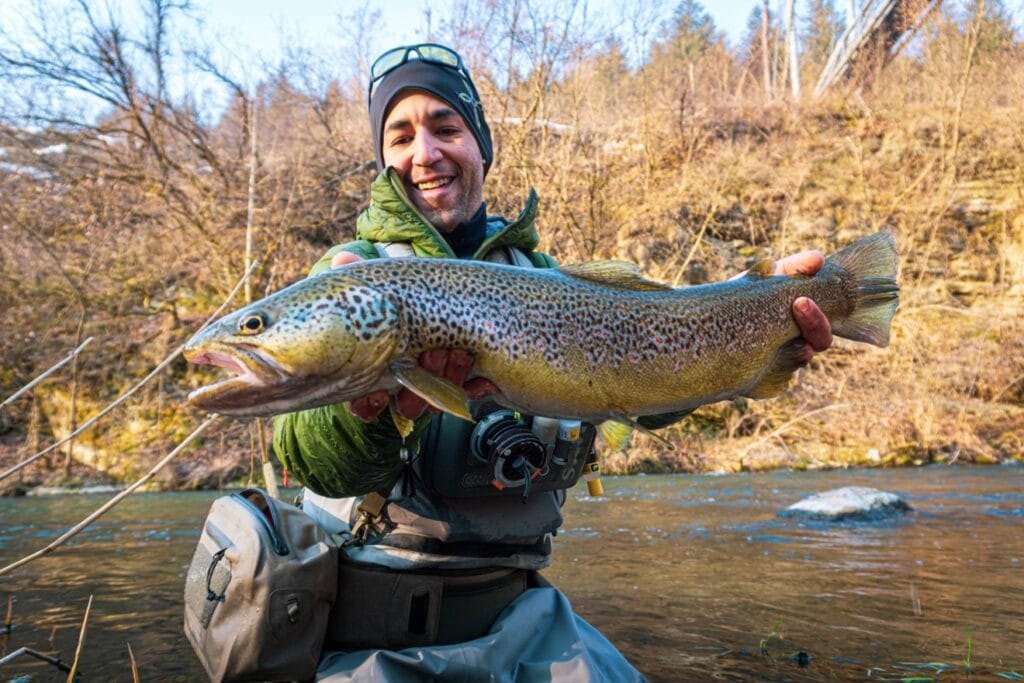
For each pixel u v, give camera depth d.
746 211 18.03
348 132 18.06
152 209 15.53
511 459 2.69
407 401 2.39
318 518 3.11
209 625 2.71
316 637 2.75
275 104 17.55
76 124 14.98
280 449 2.66
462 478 2.82
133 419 14.02
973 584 5.10
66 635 4.23
